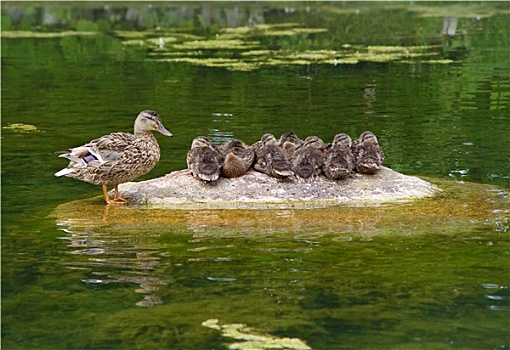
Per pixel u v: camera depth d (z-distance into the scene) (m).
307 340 6.93
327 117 17.17
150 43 30.83
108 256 9.11
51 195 11.84
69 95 20.61
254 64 24.91
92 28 36.66
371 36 31.45
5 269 8.71
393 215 10.52
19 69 25.14
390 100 19.06
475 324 7.20
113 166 11.18
